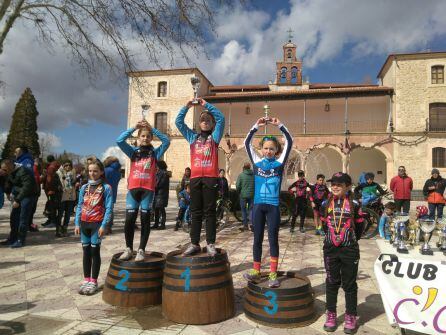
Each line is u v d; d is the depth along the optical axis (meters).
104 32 6.52
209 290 3.41
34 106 41.84
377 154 27.12
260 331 3.25
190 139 4.05
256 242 3.82
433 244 4.84
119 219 10.59
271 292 3.40
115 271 3.86
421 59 24.75
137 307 3.74
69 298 4.01
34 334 3.11
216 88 31.80
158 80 29.03
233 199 10.60
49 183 8.16
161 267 3.94
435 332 3.00
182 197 8.73
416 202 21.86
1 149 43.00
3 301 3.89
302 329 3.32
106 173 7.82
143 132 4.20
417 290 3.12
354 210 3.35
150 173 4.12
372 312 3.73
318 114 28.84
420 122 24.33
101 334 3.14
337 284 3.36
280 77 31.91
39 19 6.29
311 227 9.74
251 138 4.00
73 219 10.23
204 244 6.93
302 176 8.80
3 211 12.55
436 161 23.41
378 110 27.75
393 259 3.26
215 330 3.26
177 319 3.39
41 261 5.53
